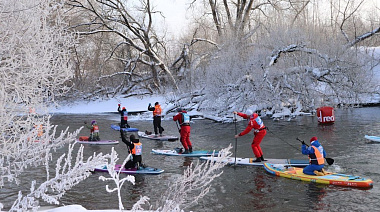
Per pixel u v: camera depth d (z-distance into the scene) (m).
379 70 32.78
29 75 4.50
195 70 30.17
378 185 8.57
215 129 20.27
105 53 42.91
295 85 24.20
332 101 26.12
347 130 17.19
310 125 19.67
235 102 24.59
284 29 25.81
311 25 28.39
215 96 24.77
